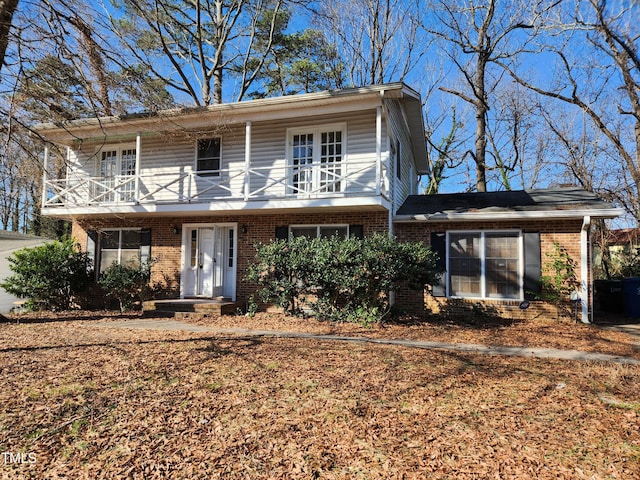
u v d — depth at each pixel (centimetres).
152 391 482
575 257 984
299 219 1141
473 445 360
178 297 1232
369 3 2197
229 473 316
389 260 910
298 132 1170
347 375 548
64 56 737
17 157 844
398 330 873
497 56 1934
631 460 336
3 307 1291
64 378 520
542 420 413
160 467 323
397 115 1249
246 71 2161
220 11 1900
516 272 1030
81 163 1366
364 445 359
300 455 342
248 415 419
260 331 862
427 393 484
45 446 353
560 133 2069
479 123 1986
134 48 904
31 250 1208
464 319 998
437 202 1259
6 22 682
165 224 1265
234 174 1205
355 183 1076
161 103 924
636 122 1655
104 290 1262
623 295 1223
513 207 1056
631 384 523
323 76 2345
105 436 372
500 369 584
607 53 1612
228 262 1224
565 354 680
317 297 1011
